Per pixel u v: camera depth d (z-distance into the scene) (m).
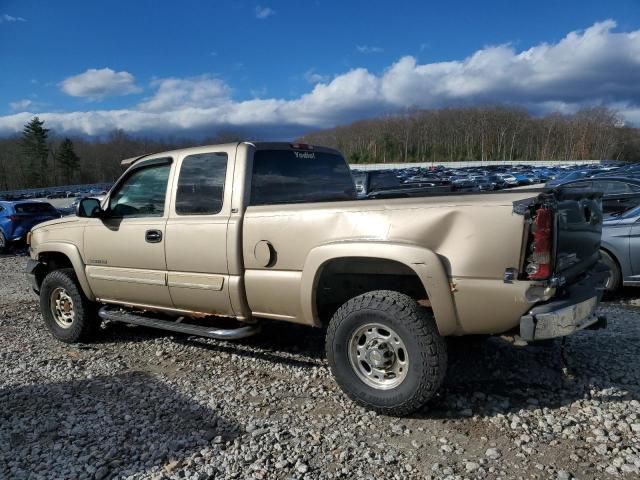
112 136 128.25
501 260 3.09
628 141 117.19
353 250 3.45
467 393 3.77
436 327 3.37
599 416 3.36
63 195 73.88
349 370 3.59
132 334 5.73
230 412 3.66
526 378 4.00
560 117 127.50
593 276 3.72
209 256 4.16
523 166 87.88
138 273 4.70
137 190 4.81
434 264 3.20
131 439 3.32
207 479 2.85
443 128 133.12
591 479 2.71
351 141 138.88
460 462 2.92
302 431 3.34
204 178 4.30
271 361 4.65
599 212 4.03
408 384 3.34
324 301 4.11
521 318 3.08
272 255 3.86
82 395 4.06
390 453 3.04
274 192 4.32
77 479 2.90
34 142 106.94
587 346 4.68
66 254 5.28
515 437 3.17
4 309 7.36
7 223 15.15
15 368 4.74
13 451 3.23
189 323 4.88
